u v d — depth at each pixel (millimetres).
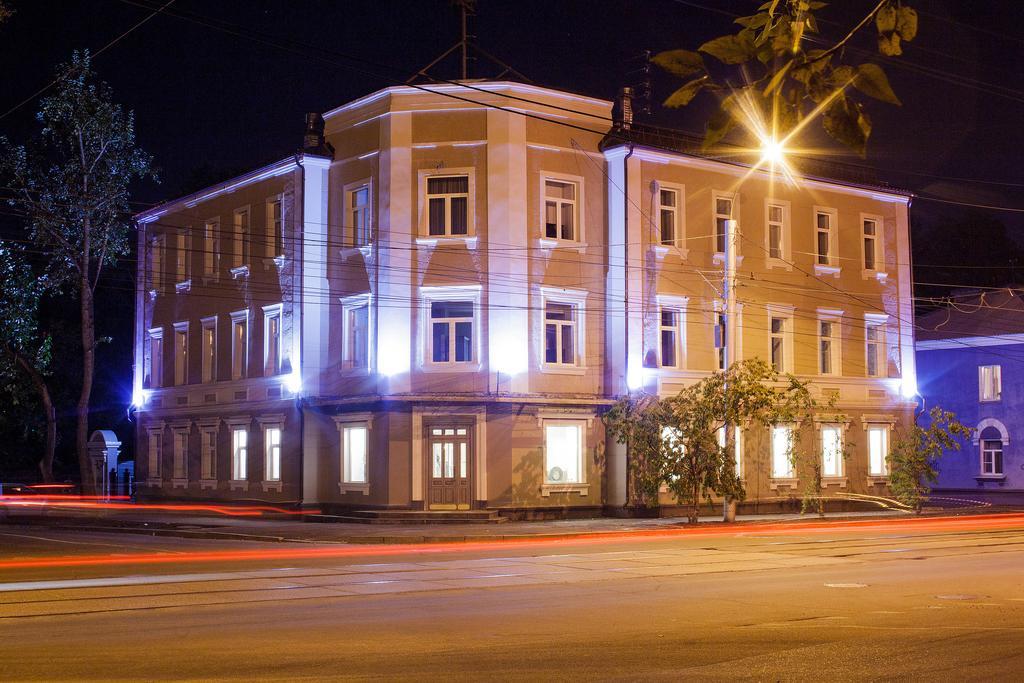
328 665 10117
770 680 9133
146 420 45750
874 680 9109
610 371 34844
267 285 38875
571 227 34938
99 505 43500
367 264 34938
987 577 17922
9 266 41719
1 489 48719
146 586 16859
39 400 56688
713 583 17172
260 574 18609
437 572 18984
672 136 36625
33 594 15891
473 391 33375
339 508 35406
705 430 31938
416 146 34250
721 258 37188
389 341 33844
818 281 40000
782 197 39219
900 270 42594
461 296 33750
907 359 42344
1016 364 51656
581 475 34438
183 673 9789
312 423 36375
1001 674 9359
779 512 38375
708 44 3600
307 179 36625
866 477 40750
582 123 35062
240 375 40500
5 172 41125
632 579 17812
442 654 10688
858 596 15422
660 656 10438
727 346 32031
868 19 3623
